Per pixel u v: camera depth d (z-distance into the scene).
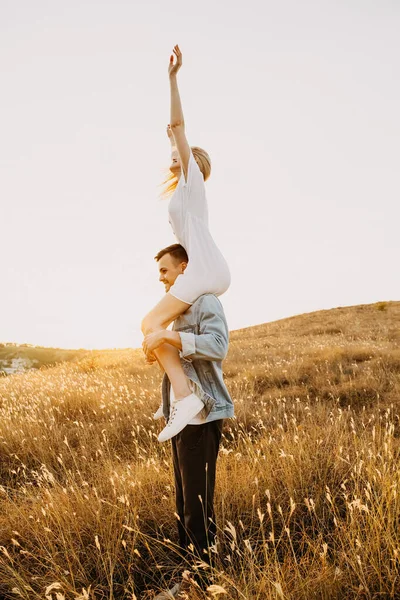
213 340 1.95
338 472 3.32
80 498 3.09
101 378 9.66
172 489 3.24
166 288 2.36
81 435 5.32
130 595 2.34
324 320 23.78
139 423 5.66
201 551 2.04
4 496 3.77
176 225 2.26
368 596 1.97
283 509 2.95
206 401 1.97
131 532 2.79
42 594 2.31
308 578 2.03
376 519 2.31
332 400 6.23
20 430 5.15
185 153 2.19
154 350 2.10
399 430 4.45
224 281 2.14
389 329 16.09
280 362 9.38
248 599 1.87
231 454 3.99
